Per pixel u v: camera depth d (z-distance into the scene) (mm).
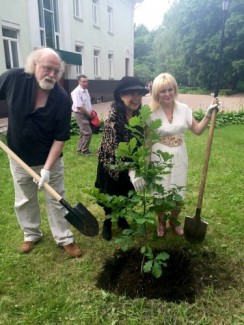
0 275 2902
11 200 4551
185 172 3277
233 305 2477
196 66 33062
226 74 30969
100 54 20359
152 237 3434
